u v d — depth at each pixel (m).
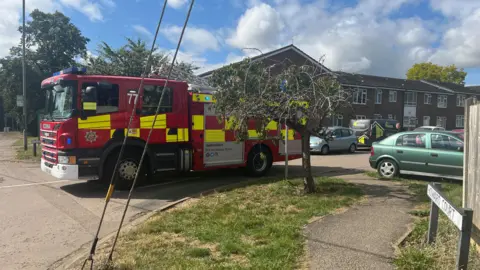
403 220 5.69
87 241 5.27
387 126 26.44
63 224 6.11
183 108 9.50
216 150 10.15
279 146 11.44
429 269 3.79
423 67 66.12
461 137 9.71
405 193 7.93
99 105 8.38
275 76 7.89
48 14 34.94
